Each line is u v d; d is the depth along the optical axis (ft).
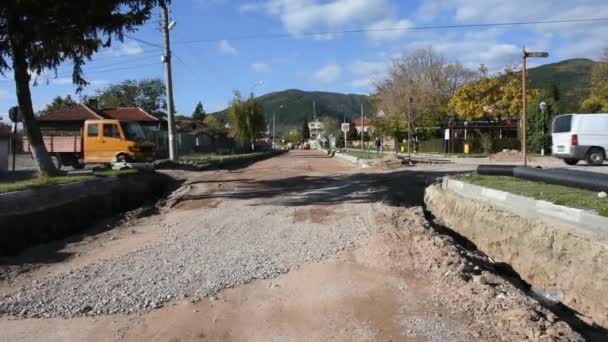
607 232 22.09
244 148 192.34
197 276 22.45
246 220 35.83
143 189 53.67
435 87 182.19
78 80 52.42
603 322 20.06
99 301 19.48
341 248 26.96
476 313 17.42
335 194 48.11
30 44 47.78
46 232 32.50
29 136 47.85
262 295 20.13
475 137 156.87
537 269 25.84
